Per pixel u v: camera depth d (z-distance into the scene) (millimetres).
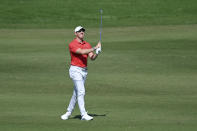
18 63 70250
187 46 84750
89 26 129250
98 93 49781
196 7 157125
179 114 38094
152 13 150875
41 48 85750
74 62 35312
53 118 36562
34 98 46562
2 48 86312
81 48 35250
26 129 32281
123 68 66125
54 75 61562
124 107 41500
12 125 33781
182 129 32250
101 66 67688
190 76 59812
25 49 84562
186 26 116375
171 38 95750
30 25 131625
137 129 32219
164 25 122438
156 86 53531
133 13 151500
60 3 166375
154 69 65062
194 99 45562
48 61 71812
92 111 39656
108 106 42094
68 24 134125
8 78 59312
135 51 80125
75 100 36094
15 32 113938
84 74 35531
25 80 58031
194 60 71188
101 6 161875
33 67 67312
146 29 113688
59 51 81750
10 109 40531
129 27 120688
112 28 119750
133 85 54312
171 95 48125
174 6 160250
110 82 56281
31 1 169375
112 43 90688
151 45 86750
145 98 46375
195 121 35156
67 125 33750
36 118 36500
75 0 171000
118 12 153250
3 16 145125
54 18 144500
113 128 32531
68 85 54844
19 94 49000
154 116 37250
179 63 69250
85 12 153625
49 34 109000
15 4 164000
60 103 43812
